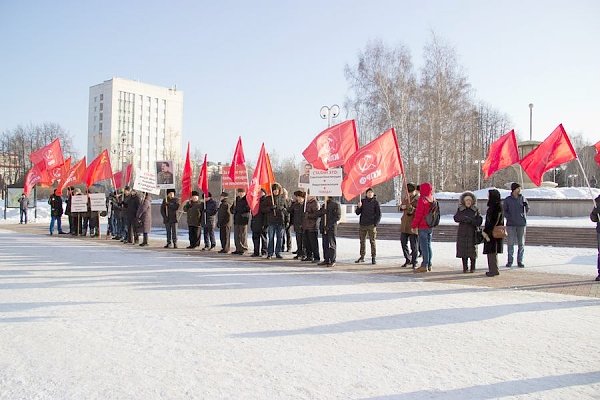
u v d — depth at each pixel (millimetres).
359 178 12602
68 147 79250
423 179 41625
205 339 5656
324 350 5305
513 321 6664
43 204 44062
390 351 5297
